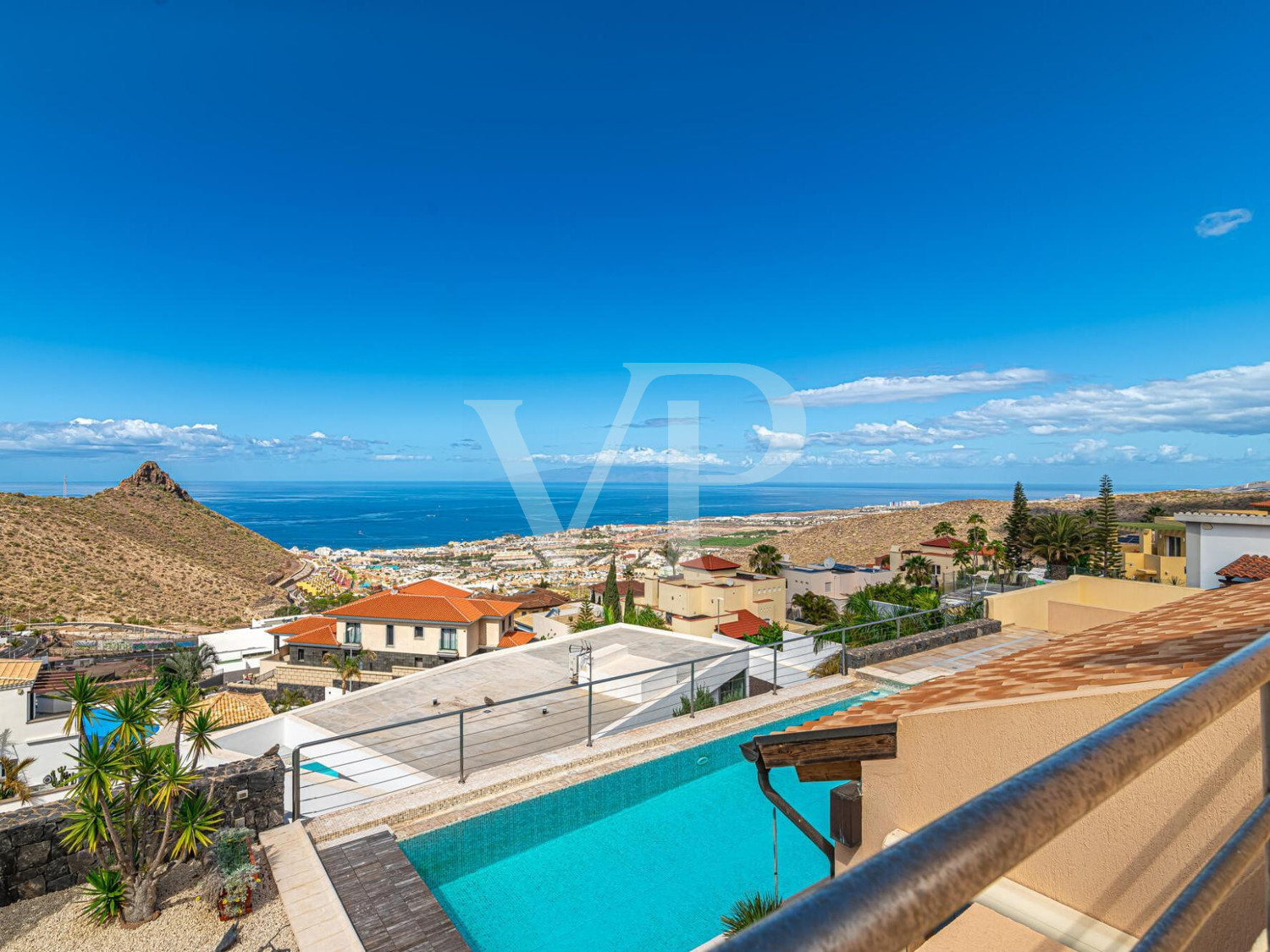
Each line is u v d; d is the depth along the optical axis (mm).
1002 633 11961
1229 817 1996
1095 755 589
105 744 4816
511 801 5828
